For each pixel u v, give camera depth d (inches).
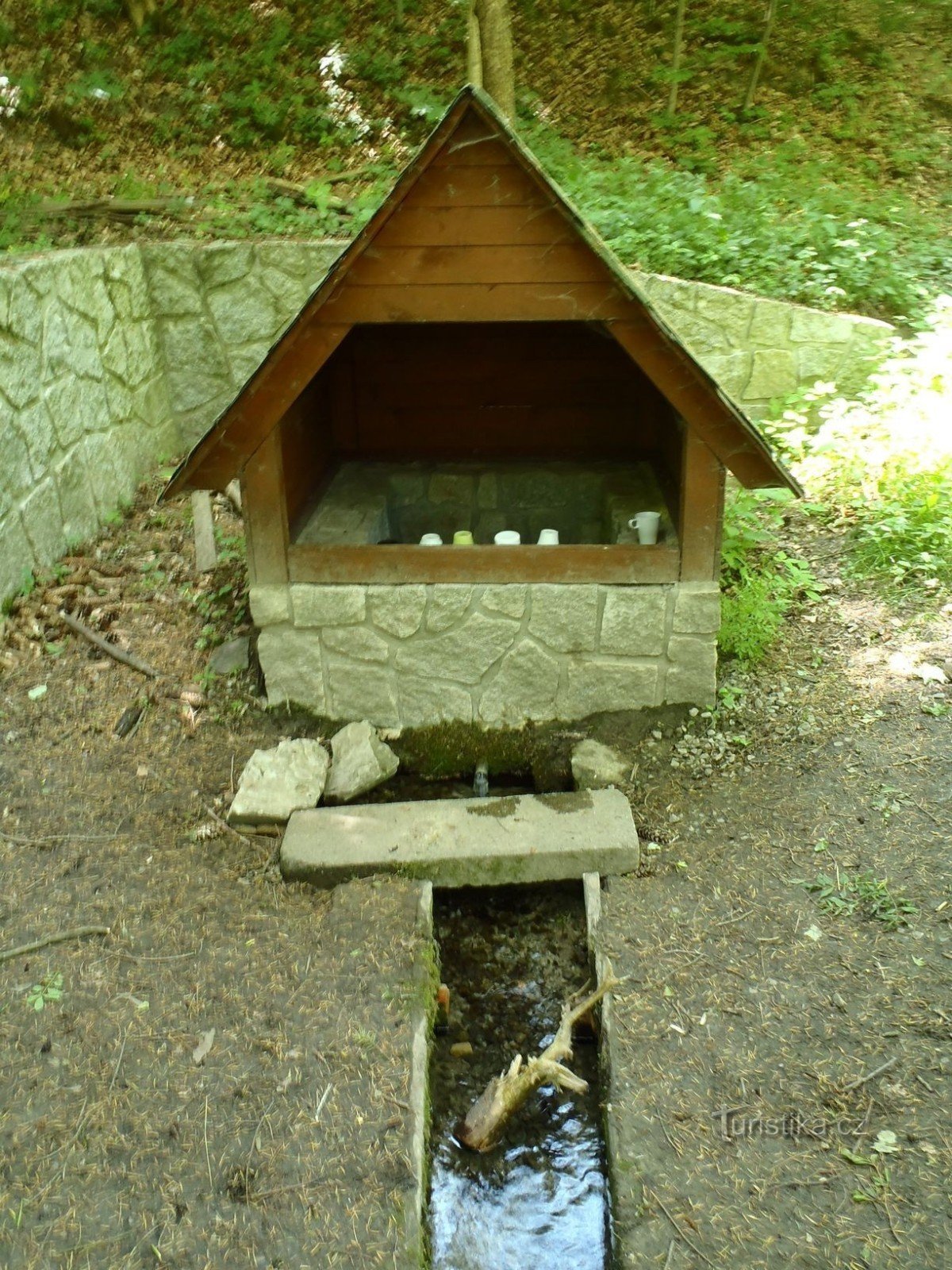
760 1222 97.8
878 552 206.1
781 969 126.5
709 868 144.2
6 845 144.9
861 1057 114.1
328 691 172.4
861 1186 100.4
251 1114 108.4
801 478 234.7
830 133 373.1
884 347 265.9
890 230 314.5
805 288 274.1
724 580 197.8
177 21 363.9
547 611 163.9
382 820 151.5
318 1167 103.0
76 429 217.6
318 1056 115.3
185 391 276.1
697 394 144.0
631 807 155.5
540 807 153.5
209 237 271.4
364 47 373.4
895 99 387.2
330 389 201.8
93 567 208.5
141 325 259.1
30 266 199.0
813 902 136.3
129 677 181.0
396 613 165.0
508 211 133.5
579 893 151.3
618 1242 97.4
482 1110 117.7
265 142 336.2
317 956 129.5
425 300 139.3
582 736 169.6
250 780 157.3
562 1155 116.3
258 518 160.4
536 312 139.1
